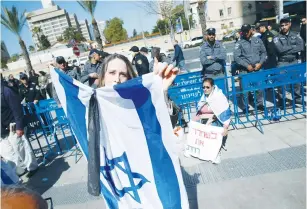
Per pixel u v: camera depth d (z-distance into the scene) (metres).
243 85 4.79
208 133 3.98
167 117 1.67
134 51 7.36
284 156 3.75
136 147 1.68
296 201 2.88
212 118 4.17
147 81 1.58
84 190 3.87
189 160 4.11
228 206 2.99
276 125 4.79
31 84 7.46
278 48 5.54
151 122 1.66
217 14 46.75
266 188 3.16
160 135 1.69
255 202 2.98
